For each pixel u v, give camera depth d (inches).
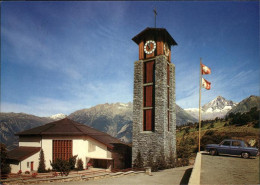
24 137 1259.8
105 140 1268.5
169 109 1242.0
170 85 1272.1
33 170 1123.9
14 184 627.8
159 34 1228.5
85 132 1226.6
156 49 1234.0
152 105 1191.6
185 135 3058.6
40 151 1173.1
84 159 1197.1
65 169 829.8
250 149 731.4
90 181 680.4
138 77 1239.5
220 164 607.2
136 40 1321.4
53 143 1194.6
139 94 1216.8
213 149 812.6
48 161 1167.6
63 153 1185.4
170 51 1362.0
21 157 1069.8
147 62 1251.8
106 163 1251.8
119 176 788.0
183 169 938.7
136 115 1198.3
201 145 1802.4
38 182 637.3
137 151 1141.7
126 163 1318.9
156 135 1104.2
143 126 1195.3
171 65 1295.5
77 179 691.4
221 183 402.9
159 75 1167.6
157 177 741.9
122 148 1300.4
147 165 1050.1
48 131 1192.8
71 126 1289.4
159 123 1110.4
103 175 742.5
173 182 643.5
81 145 1196.5
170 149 1145.4
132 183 636.1
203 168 550.3
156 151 1084.5
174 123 1248.8
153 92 1201.4
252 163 622.2
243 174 475.8
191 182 409.1
